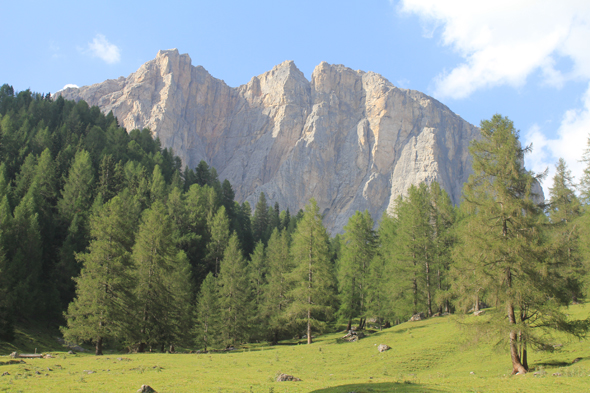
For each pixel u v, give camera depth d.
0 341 44.91
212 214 86.38
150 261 43.94
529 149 26.25
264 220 111.62
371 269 53.38
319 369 31.02
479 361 29.62
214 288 56.50
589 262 34.12
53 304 59.16
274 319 52.41
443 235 49.94
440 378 24.02
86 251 66.12
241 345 54.59
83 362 29.61
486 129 27.25
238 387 20.02
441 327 39.72
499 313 24.34
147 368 26.70
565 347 28.31
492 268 24.45
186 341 47.31
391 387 19.98
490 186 26.17
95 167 96.88
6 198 62.50
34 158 88.62
